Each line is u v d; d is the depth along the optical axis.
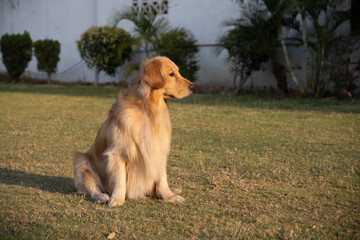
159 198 3.56
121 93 3.47
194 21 14.64
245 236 2.72
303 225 2.93
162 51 13.29
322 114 8.80
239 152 5.46
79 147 5.80
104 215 3.09
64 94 13.02
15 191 3.68
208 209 3.29
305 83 13.29
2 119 8.12
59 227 2.83
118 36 14.82
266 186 3.96
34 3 18.38
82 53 15.29
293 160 4.98
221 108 9.92
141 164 3.35
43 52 16.47
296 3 10.45
